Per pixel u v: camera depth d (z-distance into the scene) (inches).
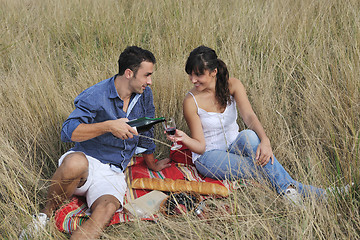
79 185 140.1
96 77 212.8
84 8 313.3
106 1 313.0
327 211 128.2
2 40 273.6
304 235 120.3
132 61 138.5
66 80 219.9
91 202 138.4
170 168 170.6
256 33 255.0
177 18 285.4
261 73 216.4
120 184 148.5
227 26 271.0
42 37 282.2
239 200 143.5
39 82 205.5
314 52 219.5
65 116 185.0
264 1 295.6
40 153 175.6
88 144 148.9
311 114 180.5
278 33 249.1
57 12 311.6
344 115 167.9
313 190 137.3
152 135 161.8
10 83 206.7
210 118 160.2
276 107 195.3
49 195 138.3
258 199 140.7
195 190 148.9
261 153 147.8
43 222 130.0
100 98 142.2
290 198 135.9
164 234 123.0
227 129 165.2
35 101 187.9
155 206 142.9
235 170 154.3
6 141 167.6
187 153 177.9
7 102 195.3
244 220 129.0
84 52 262.1
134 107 152.0
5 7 327.9
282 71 216.5
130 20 296.8
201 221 129.7
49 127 182.2
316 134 171.3
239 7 290.8
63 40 285.1
